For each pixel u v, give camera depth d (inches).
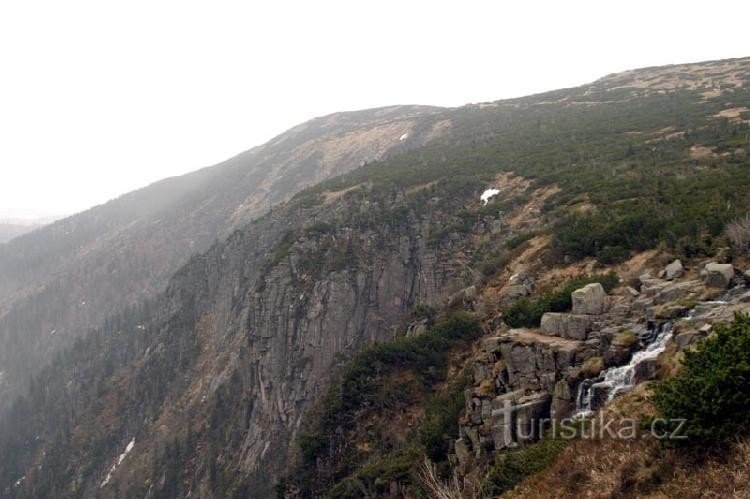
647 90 4682.6
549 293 1135.0
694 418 521.0
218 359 3462.1
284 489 1444.4
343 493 1171.3
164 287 6589.6
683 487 497.0
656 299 903.1
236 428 2792.8
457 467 906.1
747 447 487.8
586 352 867.4
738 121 2492.6
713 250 1022.4
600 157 2500.0
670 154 2135.8
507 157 3238.2
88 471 3614.7
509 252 1754.4
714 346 566.6
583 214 1678.2
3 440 4586.6
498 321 1390.3
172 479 2856.8
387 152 5802.2
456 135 4913.9
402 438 1352.1
